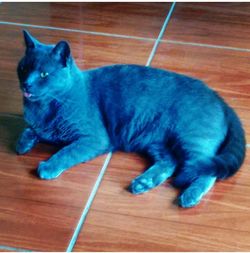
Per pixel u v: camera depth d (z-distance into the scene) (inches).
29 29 73.7
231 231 43.3
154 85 48.7
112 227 43.6
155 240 42.4
